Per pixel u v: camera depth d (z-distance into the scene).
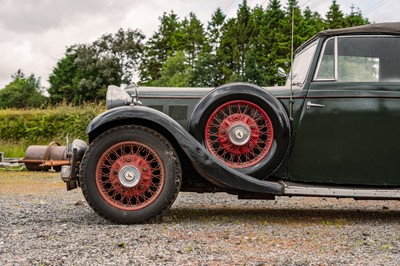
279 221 4.57
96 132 4.44
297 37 36.66
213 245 3.38
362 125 4.49
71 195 6.90
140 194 4.26
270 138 4.47
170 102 4.80
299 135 4.55
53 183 8.96
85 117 20.16
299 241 3.57
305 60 4.87
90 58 56.84
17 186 8.32
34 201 6.11
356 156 4.50
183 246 3.33
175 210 5.36
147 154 4.28
